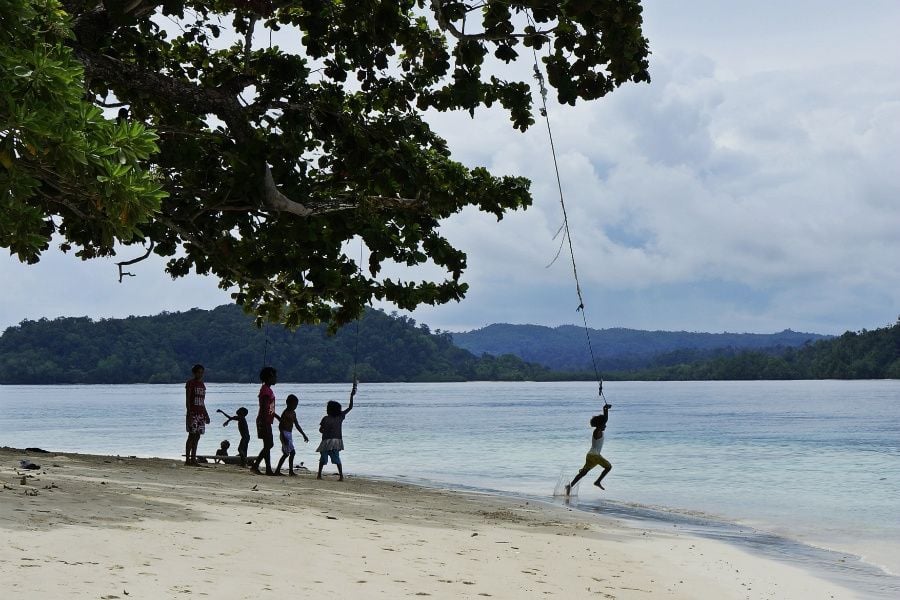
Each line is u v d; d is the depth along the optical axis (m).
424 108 21.72
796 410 82.69
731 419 66.00
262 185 19.64
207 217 22.28
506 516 14.18
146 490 11.69
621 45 17.05
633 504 18.78
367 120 21.39
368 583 7.11
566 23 17.88
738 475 26.47
